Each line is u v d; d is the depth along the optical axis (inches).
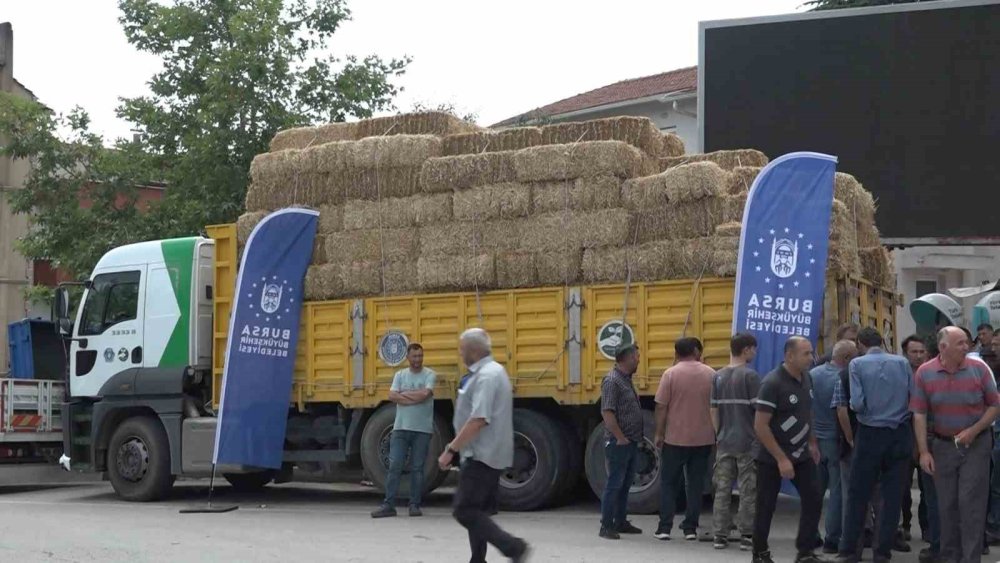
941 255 855.1
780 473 339.0
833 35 710.5
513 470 502.9
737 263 445.1
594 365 482.0
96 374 589.3
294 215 538.9
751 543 386.6
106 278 594.9
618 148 481.4
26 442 655.1
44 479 701.9
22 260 1145.4
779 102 719.1
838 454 379.6
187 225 811.4
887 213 692.7
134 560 367.9
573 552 383.6
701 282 462.0
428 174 515.8
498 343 500.7
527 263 495.2
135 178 852.6
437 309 514.3
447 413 520.7
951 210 681.0
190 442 554.3
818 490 341.7
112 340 586.2
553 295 491.5
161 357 571.2
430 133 540.1
